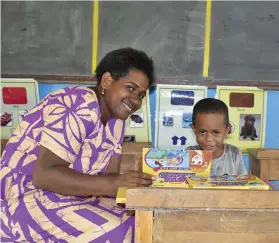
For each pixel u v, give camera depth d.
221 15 2.14
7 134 2.22
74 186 1.17
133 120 2.19
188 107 2.20
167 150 1.27
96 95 1.28
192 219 1.04
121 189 1.11
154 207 1.02
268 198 1.02
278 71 2.19
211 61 2.17
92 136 1.28
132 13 2.14
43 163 1.16
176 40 2.16
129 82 1.23
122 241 1.19
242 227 1.05
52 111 1.20
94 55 2.16
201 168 1.26
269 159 1.87
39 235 1.23
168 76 2.18
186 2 2.13
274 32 2.16
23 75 2.18
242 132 2.21
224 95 2.19
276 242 1.05
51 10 2.14
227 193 1.02
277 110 2.21
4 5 2.13
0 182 1.28
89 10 2.13
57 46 2.16
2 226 1.25
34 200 1.24
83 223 1.21
